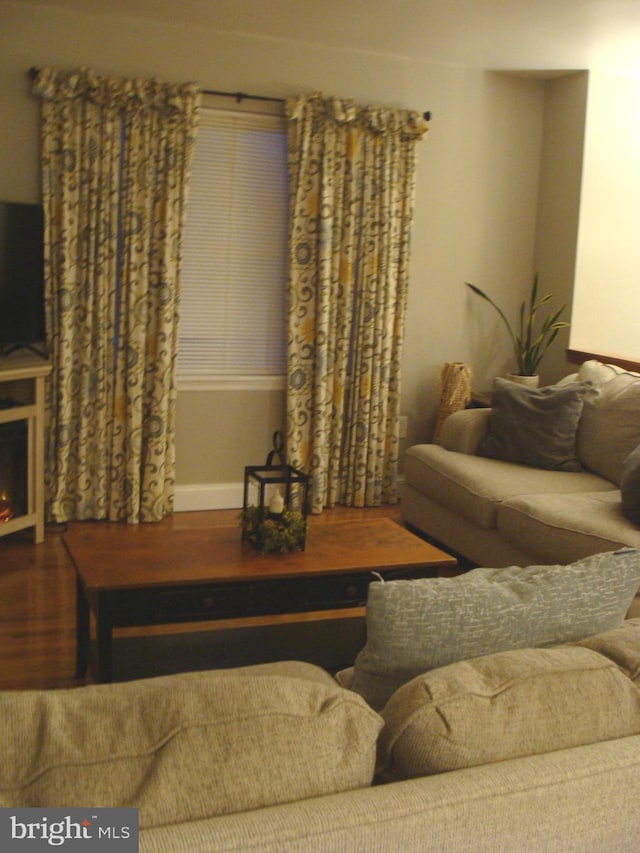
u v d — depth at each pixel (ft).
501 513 12.15
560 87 17.33
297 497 15.62
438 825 3.11
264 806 3.10
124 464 15.14
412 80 16.44
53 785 2.95
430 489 14.15
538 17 13.39
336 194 15.85
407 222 16.42
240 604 9.04
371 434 16.78
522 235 18.08
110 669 8.55
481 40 14.89
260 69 15.34
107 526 14.98
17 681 9.62
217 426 16.26
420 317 17.47
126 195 14.46
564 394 13.96
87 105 14.08
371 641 4.54
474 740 3.58
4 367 13.06
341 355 16.30
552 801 3.32
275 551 9.62
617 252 17.56
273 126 15.75
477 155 17.35
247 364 16.39
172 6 13.64
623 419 13.33
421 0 12.79
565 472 13.64
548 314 17.95
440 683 3.78
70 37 14.12
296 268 15.87
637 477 10.94
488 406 16.80
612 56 15.53
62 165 14.06
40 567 13.05
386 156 15.97
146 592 8.63
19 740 3.08
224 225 15.84
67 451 14.78
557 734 3.71
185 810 3.01
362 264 16.22
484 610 4.57
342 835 2.97
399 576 9.59
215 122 15.40
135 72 14.58
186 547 9.66
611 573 5.00
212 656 8.98
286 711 3.32
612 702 3.88
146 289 14.74
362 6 13.23
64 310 14.33
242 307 16.20
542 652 4.16
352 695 3.55
